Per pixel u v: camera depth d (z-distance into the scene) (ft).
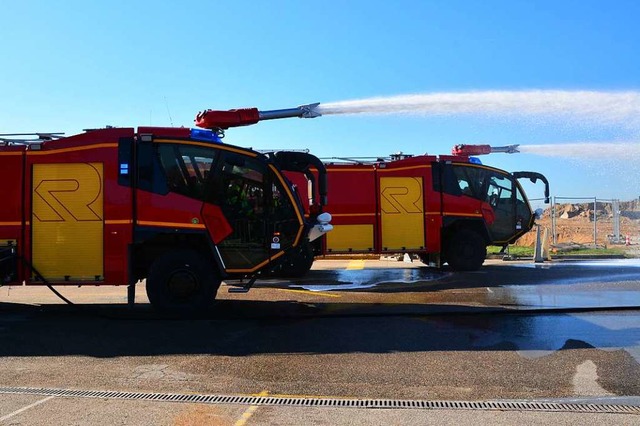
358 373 17.56
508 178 47.03
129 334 23.17
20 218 26.66
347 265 54.24
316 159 28.81
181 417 13.67
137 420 13.44
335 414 13.92
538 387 16.07
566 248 66.54
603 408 14.33
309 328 24.07
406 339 21.93
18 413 13.91
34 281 26.71
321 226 28.43
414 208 44.45
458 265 45.27
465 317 26.17
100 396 15.31
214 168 27.14
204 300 26.94
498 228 46.70
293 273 42.27
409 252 44.34
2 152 26.78
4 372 17.79
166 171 26.78
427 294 33.22
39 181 26.71
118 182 26.55
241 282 33.27
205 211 26.81
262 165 27.66
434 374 17.39
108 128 27.17
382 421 13.43
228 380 16.90
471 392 15.69
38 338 22.54
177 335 22.94
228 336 22.71
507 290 34.30
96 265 26.58
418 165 44.75
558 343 21.12
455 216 44.75
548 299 30.60
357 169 44.34
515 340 21.61
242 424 13.21
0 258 26.20
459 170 45.42
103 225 26.50
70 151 26.68
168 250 27.25
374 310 27.91
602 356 19.26
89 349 20.79
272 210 27.63
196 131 28.25
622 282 37.45
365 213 44.06
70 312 28.35
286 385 16.39
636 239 78.18
